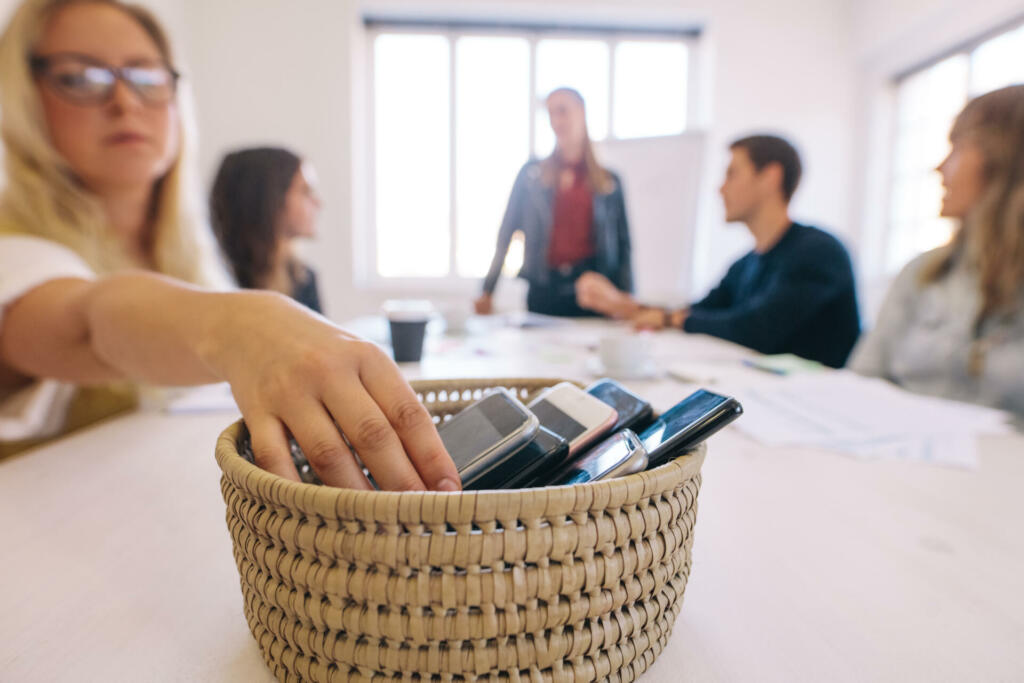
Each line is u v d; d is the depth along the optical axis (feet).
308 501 0.74
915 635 1.04
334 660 0.79
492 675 0.77
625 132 13.16
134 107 2.91
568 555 0.76
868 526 1.48
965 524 1.50
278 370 1.00
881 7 11.45
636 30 12.79
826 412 2.55
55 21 2.71
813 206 12.79
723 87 12.38
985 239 3.91
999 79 9.75
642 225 9.89
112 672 0.93
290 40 11.75
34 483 1.73
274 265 5.87
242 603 1.13
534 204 8.36
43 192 2.70
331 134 11.97
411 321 3.82
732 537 1.42
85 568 1.25
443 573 0.74
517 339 5.14
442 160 12.95
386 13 12.10
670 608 0.94
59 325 1.83
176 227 3.48
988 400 3.86
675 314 6.03
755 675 0.93
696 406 1.06
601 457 0.97
